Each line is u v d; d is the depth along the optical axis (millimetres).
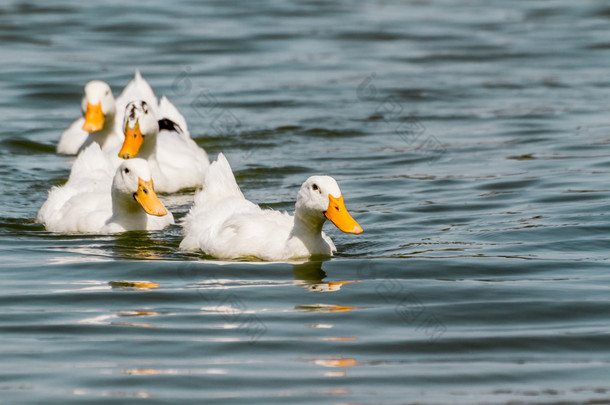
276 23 36094
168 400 9523
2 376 10023
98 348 10789
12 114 25562
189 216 15781
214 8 38625
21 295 12547
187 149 20281
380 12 38406
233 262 14102
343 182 19203
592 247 14594
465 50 32406
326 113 25266
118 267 13875
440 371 10266
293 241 14133
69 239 15641
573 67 30344
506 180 18953
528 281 13086
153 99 22984
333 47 32719
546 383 9969
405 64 30609
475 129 23750
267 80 28625
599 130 23281
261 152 21859
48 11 37625
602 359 10555
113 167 18312
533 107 25828
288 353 10711
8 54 31281
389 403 9469
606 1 40438
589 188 18047
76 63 30328
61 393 9633
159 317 11789
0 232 16031
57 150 22328
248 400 9523
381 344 10961
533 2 40656
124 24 35531
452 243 14953
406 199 17781
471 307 12117
